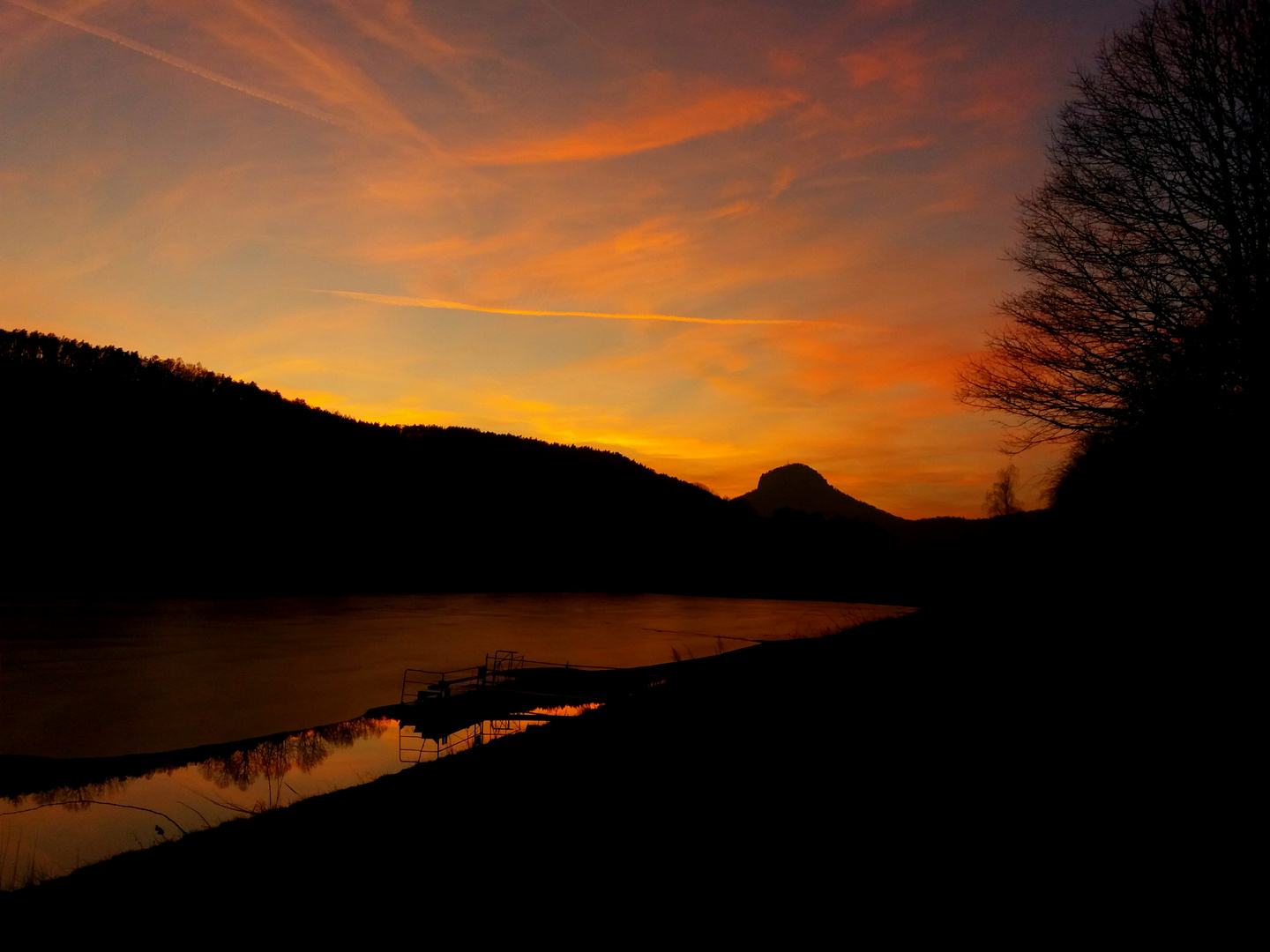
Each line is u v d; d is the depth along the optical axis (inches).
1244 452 614.5
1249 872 190.4
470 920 214.8
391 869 266.8
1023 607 857.5
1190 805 232.1
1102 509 893.2
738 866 224.1
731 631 2790.4
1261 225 602.2
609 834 266.8
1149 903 180.7
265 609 2760.8
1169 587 685.9
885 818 246.1
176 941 235.1
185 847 354.0
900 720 366.9
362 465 5880.9
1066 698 380.2
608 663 1876.2
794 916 190.5
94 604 2500.0
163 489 4057.6
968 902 188.2
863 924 182.7
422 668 1662.2
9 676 1325.0
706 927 190.5
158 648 1733.5
